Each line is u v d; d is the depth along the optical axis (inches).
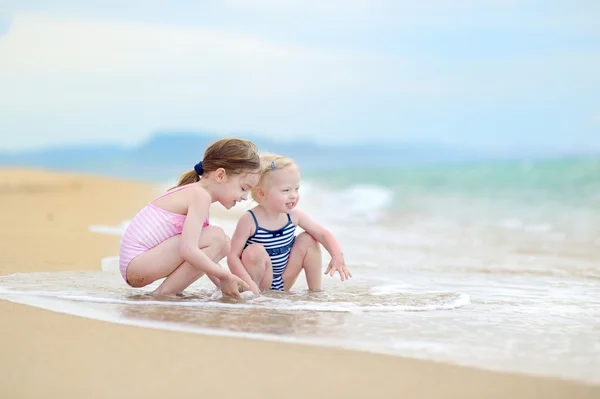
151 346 111.7
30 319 127.7
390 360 107.3
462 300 163.6
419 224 389.4
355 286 187.8
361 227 370.6
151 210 164.2
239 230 179.3
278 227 180.2
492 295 175.0
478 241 310.0
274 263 180.7
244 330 124.3
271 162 179.3
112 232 290.7
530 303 163.2
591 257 258.5
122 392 90.9
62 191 506.6
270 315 139.0
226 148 167.0
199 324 128.0
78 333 118.5
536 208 466.0
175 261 160.1
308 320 135.3
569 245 296.5
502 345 119.3
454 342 120.5
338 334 123.7
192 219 159.5
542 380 98.8
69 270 193.8
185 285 162.7
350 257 255.9
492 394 92.8
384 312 147.1
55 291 157.2
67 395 89.4
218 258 167.0
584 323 139.3
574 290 184.7
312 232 185.9
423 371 102.0
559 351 115.6
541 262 245.0
